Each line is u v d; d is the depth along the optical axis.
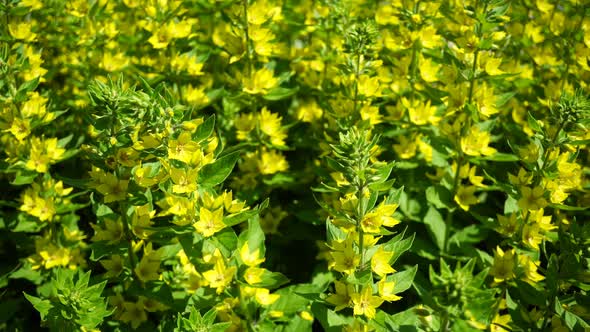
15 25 1.24
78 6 1.34
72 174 1.33
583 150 1.28
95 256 1.11
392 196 1.07
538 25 1.33
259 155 1.31
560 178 1.14
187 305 1.13
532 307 1.22
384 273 1.05
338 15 1.30
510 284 1.14
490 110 1.19
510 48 1.38
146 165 1.09
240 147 1.32
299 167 1.37
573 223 1.09
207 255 1.08
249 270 1.08
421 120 1.25
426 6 1.24
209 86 1.40
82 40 1.34
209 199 1.06
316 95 1.37
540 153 1.11
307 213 1.26
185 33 1.29
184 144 1.04
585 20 1.26
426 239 1.27
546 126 1.14
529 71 1.32
